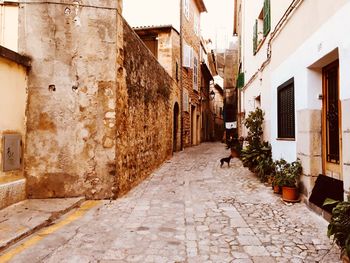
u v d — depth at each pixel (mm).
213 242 3730
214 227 4289
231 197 6113
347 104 3730
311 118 5227
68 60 5742
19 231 3824
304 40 5383
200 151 16719
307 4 5230
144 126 8281
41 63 5668
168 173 9250
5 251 3400
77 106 5738
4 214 4562
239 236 3932
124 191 6340
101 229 4168
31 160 5594
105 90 5797
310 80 5242
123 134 6277
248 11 13164
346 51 3770
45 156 5645
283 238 3852
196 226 4328
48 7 5715
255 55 11102
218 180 8078
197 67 20938
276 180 5953
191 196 6195
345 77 3793
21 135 5434
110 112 5797
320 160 5215
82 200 5594
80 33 5777
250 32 12469
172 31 14188
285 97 6777
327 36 4367
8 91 5059
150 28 13914
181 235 3961
